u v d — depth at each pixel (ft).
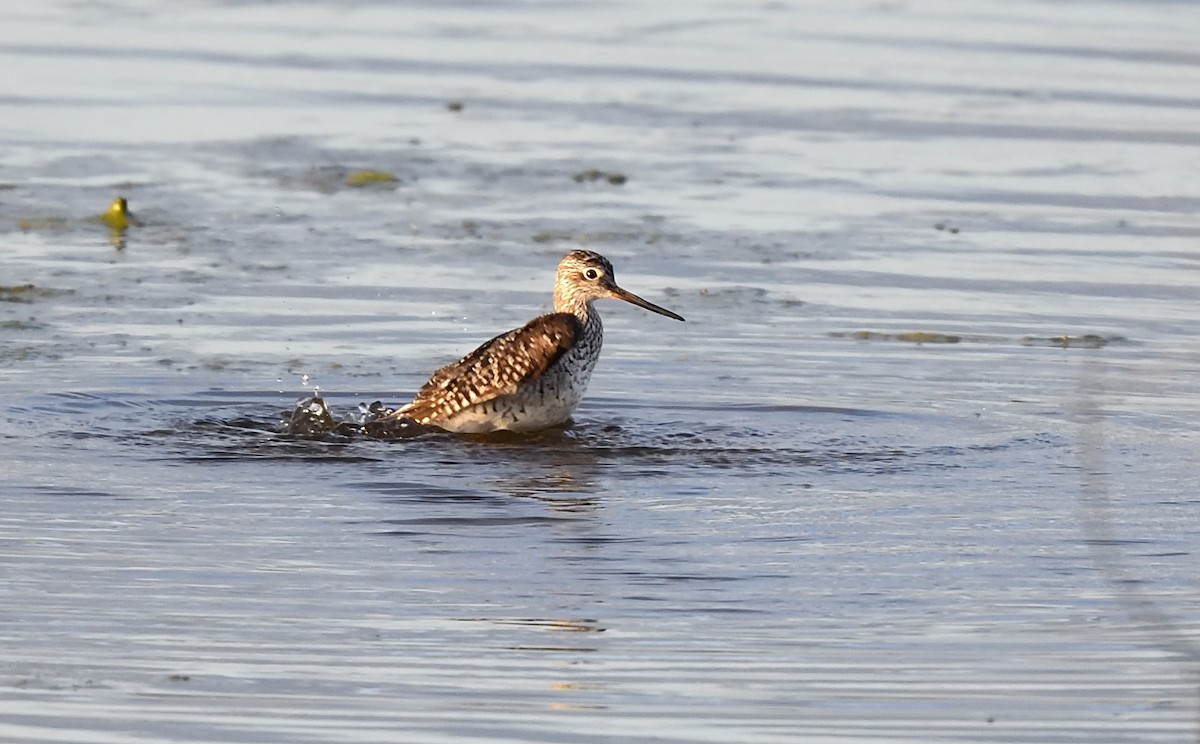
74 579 41.04
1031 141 86.69
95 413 53.47
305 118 89.66
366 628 38.58
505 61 101.14
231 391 55.88
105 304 63.57
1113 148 85.56
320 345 60.44
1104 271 69.05
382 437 52.42
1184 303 65.62
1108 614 39.60
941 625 39.04
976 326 63.21
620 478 48.93
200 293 65.10
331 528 44.70
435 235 72.59
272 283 66.49
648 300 65.67
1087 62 100.22
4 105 89.97
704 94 94.99
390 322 62.85
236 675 36.19
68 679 35.94
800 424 54.03
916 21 110.52
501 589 40.91
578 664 36.86
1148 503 46.88
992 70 98.94
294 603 39.93
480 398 52.54
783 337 61.98
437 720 34.32
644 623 39.09
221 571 41.70
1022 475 49.34
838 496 47.52
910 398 56.39
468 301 65.05
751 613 39.68
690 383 57.67
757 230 73.82
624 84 96.89
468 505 46.57
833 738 33.71
